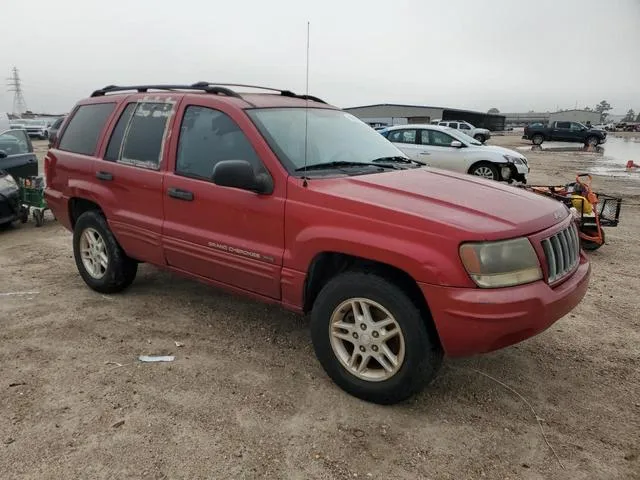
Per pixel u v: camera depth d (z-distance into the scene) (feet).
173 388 11.30
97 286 16.66
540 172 61.62
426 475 8.93
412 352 10.07
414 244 9.86
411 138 46.19
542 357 13.28
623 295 17.99
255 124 12.50
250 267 12.30
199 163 13.37
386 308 10.27
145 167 14.53
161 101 14.69
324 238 10.82
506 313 9.38
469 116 249.34
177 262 14.10
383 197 10.77
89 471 8.77
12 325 14.37
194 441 9.58
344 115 15.62
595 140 129.49
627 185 50.06
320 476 8.82
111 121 15.90
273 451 9.39
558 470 9.16
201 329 14.30
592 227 23.65
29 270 19.52
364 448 9.55
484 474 9.00
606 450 9.71
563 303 10.21
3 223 26.18
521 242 9.81
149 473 8.75
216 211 12.79
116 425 9.97
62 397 10.87
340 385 11.27
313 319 11.39
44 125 130.11
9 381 11.46
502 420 10.55
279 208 11.61
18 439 9.53
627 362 13.12
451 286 9.53
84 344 13.28
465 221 9.78
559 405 11.14
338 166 12.77
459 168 43.62
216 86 14.30
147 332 14.05
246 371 12.10
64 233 26.12
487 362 12.93
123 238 15.35
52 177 17.79
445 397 11.31
